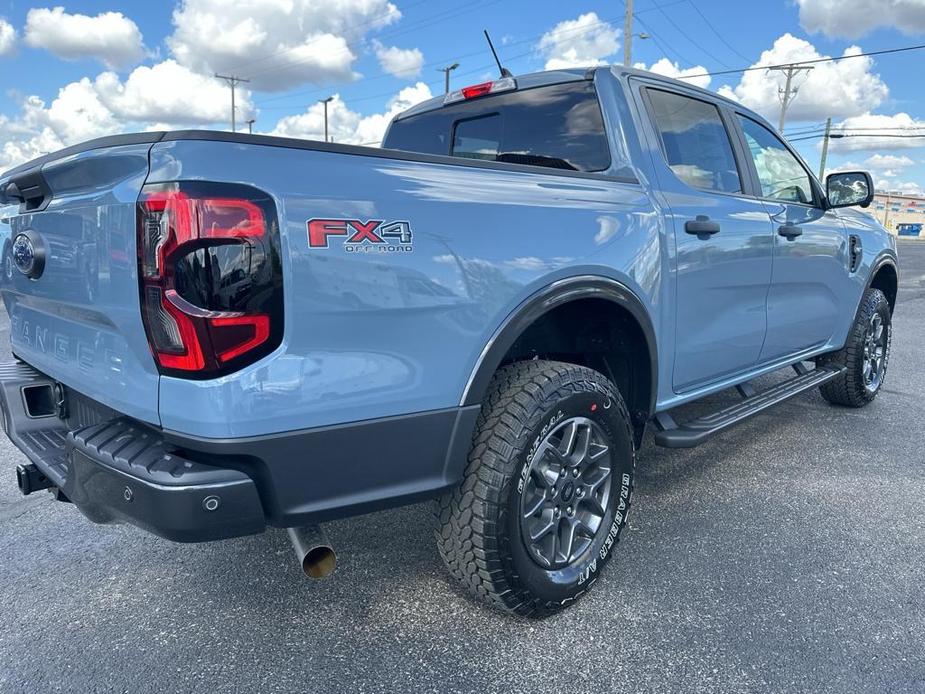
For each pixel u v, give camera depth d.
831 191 4.38
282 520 1.90
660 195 3.01
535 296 2.33
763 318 3.76
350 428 1.94
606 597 2.64
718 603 2.59
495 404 2.31
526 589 2.34
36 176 2.24
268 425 1.80
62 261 2.17
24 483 2.41
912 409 5.29
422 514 3.37
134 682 2.16
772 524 3.27
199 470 1.79
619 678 2.18
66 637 2.40
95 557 2.98
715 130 3.62
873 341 5.18
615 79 3.12
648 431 4.72
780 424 4.88
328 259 1.84
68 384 2.37
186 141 1.71
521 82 3.44
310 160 1.86
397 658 2.28
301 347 1.83
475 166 2.27
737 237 3.40
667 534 3.16
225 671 2.22
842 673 2.19
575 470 2.52
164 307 1.74
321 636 2.40
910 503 3.52
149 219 1.73
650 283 2.83
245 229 1.72
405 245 1.99
